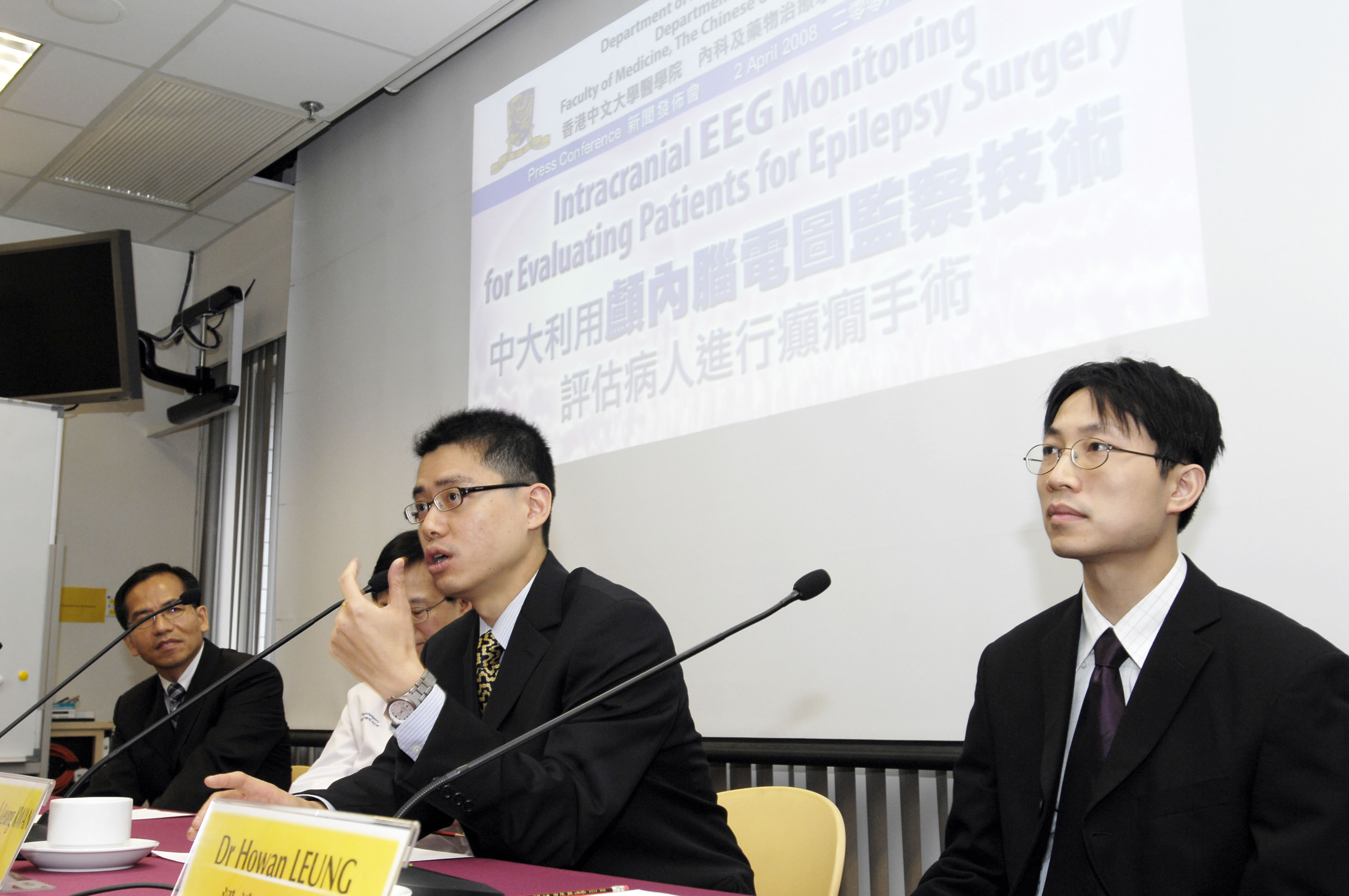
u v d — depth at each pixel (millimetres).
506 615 1503
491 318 3332
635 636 1392
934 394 2148
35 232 4762
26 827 1029
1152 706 1118
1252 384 1718
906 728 2113
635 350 2830
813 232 2428
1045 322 1986
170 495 4922
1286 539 1657
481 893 918
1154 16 1897
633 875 1339
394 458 3713
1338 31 1688
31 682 3021
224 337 4848
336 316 4129
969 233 2127
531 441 1535
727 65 2703
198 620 2824
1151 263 1853
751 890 1377
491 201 3412
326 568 3959
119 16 3283
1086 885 1124
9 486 3072
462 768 1112
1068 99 2000
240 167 4266
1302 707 1029
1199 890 1045
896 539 2180
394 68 3621
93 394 3719
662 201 2822
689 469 2633
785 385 2439
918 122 2250
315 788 2164
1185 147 1832
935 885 1250
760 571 2432
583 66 3145
